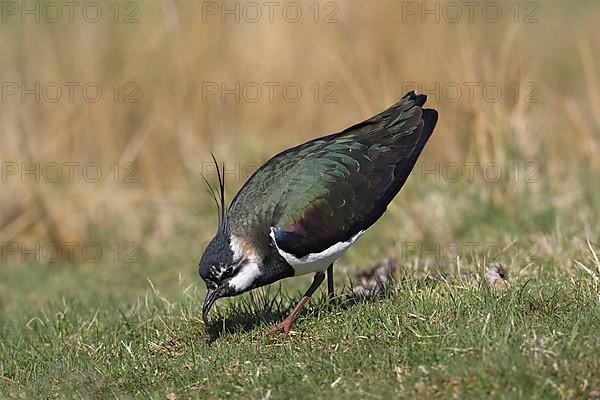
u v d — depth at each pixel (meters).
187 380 9.20
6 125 17.53
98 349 10.55
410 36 18.39
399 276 11.51
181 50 18.42
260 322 10.50
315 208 10.00
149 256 15.91
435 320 9.53
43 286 15.05
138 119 18.30
